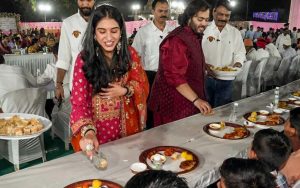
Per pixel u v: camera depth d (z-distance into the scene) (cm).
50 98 438
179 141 194
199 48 240
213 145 190
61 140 348
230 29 364
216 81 339
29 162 295
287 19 1541
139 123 201
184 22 238
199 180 153
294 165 169
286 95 322
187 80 245
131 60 184
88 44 168
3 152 277
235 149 185
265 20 1655
